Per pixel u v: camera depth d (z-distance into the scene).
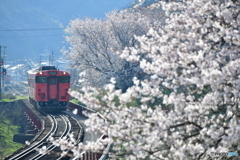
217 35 25.00
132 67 110.94
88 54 128.38
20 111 159.50
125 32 117.19
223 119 24.14
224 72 21.77
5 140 105.62
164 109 25.59
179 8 27.53
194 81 22.14
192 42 25.45
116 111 23.11
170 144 23.55
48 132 74.44
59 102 108.81
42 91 105.75
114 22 118.56
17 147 101.62
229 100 24.19
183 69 23.36
